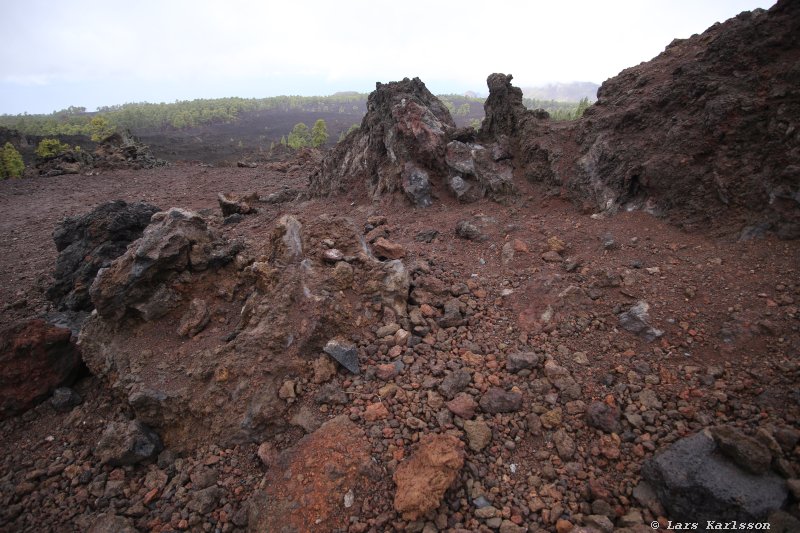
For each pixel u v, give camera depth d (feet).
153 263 19.88
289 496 13.51
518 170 33.73
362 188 42.45
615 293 19.88
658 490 12.30
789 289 17.06
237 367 17.54
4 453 17.01
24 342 19.01
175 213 21.80
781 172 20.11
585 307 19.51
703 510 11.39
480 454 14.37
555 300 20.20
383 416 15.75
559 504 12.69
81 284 27.48
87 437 17.56
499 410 15.69
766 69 22.94
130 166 104.12
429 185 35.32
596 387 16.06
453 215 32.40
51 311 28.60
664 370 15.94
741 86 23.35
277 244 22.30
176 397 17.07
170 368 18.24
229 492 14.76
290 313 18.83
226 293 21.42
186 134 392.88
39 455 16.85
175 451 16.61
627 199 26.32
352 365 17.63
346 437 14.92
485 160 34.47
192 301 20.65
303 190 54.34
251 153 219.82
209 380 17.66
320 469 13.98
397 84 42.52
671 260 20.72
